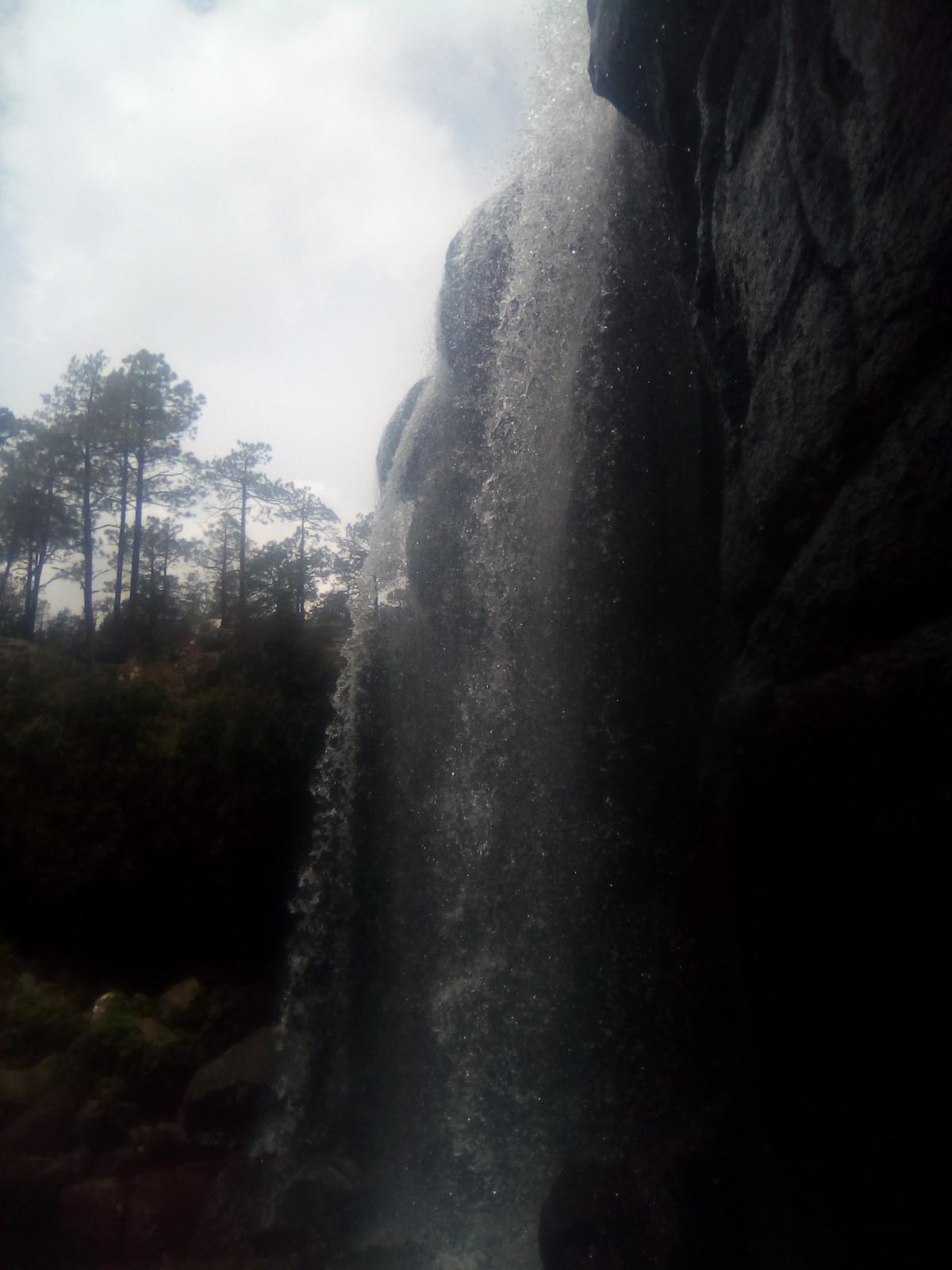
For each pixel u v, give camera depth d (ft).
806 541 11.62
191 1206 22.91
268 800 44.75
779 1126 11.55
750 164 13.73
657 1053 17.54
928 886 9.02
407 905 30.35
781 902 11.09
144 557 127.65
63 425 118.83
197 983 40.22
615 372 21.35
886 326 10.11
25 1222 22.47
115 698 47.03
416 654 32.76
